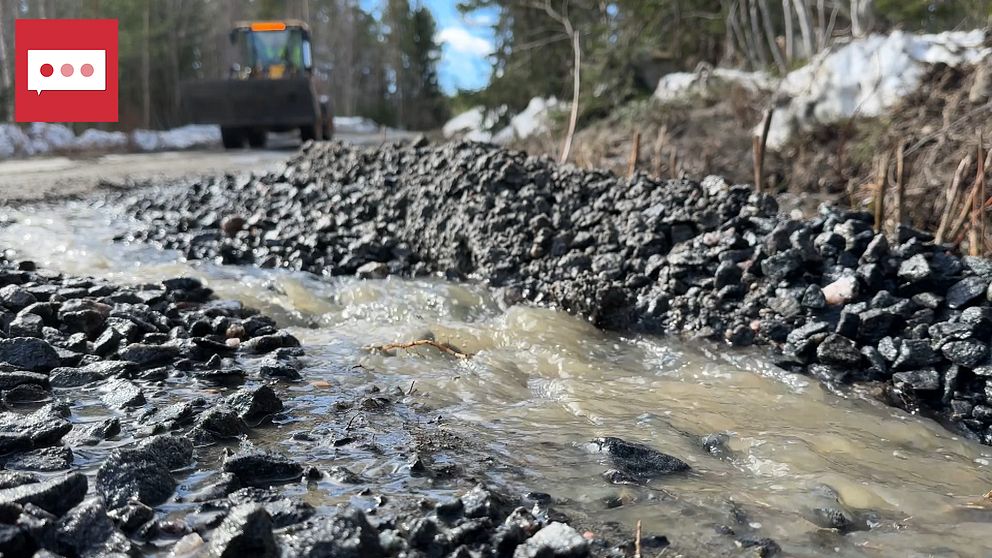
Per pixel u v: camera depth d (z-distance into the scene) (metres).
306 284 5.89
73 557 2.01
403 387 3.71
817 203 8.70
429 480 2.60
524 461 2.84
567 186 6.55
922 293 4.45
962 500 2.76
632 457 2.90
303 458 2.75
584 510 2.46
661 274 5.30
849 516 2.56
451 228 6.48
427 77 53.59
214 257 6.69
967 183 7.15
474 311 5.29
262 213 7.69
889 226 6.39
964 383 3.92
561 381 3.92
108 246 6.93
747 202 5.71
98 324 4.19
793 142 10.48
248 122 18.98
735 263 5.16
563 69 20.52
